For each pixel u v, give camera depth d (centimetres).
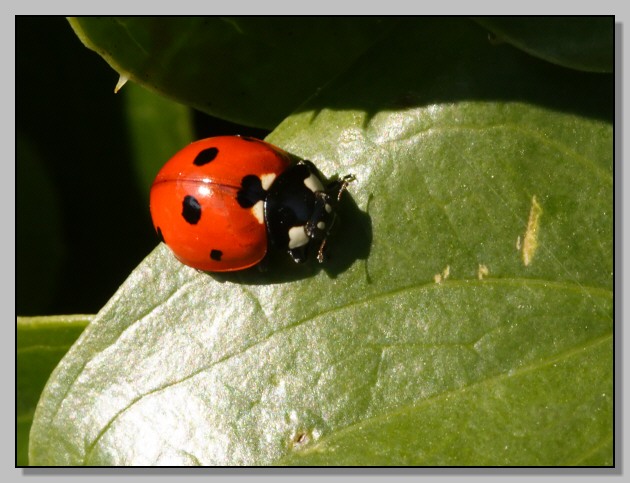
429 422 6
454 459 6
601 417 6
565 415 6
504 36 6
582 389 6
